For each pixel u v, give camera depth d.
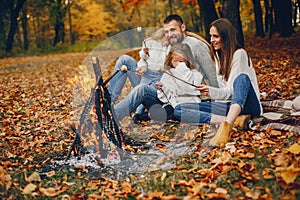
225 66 4.78
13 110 6.85
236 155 3.96
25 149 4.72
